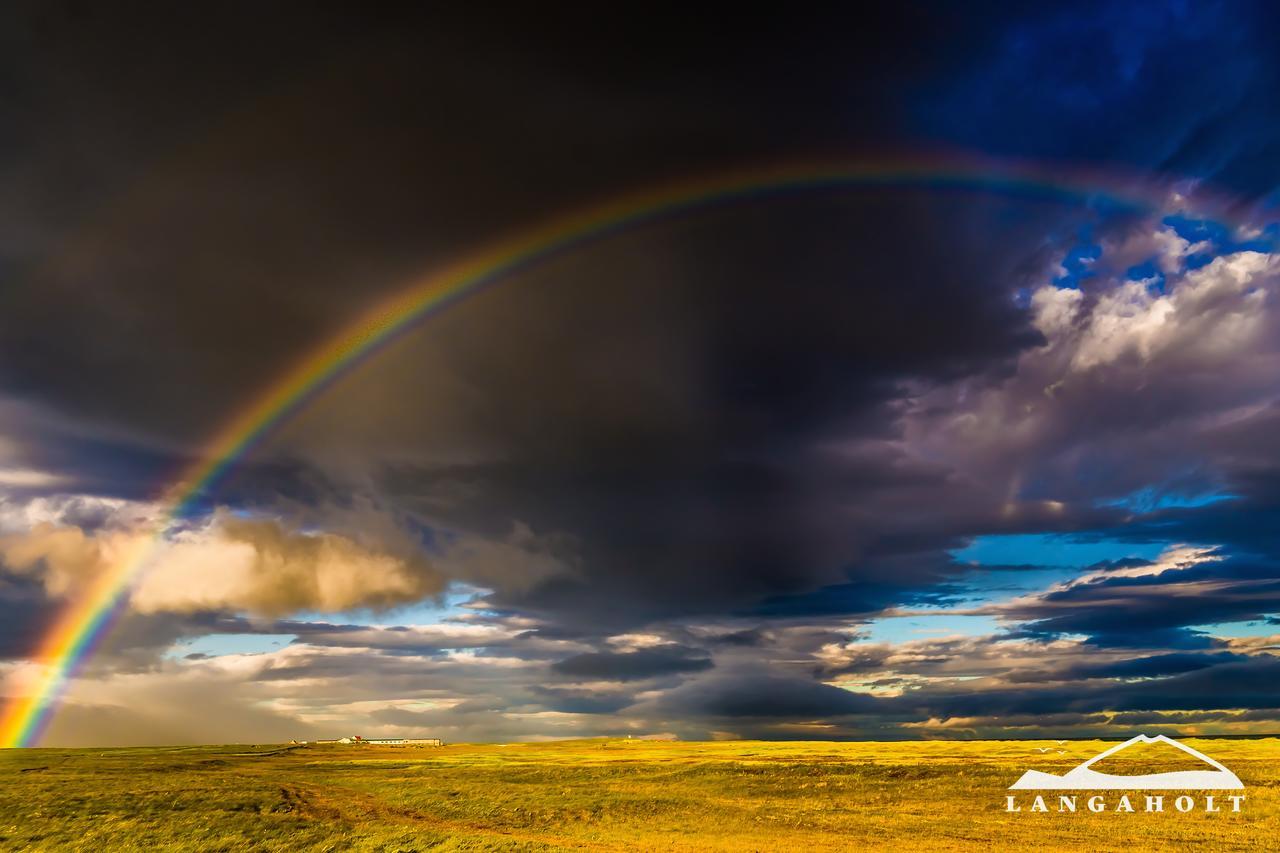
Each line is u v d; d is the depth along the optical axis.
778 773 83.81
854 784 74.88
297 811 67.81
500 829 58.69
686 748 177.50
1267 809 53.84
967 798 64.19
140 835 54.75
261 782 96.88
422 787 86.38
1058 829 50.28
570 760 126.50
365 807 73.12
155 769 120.94
